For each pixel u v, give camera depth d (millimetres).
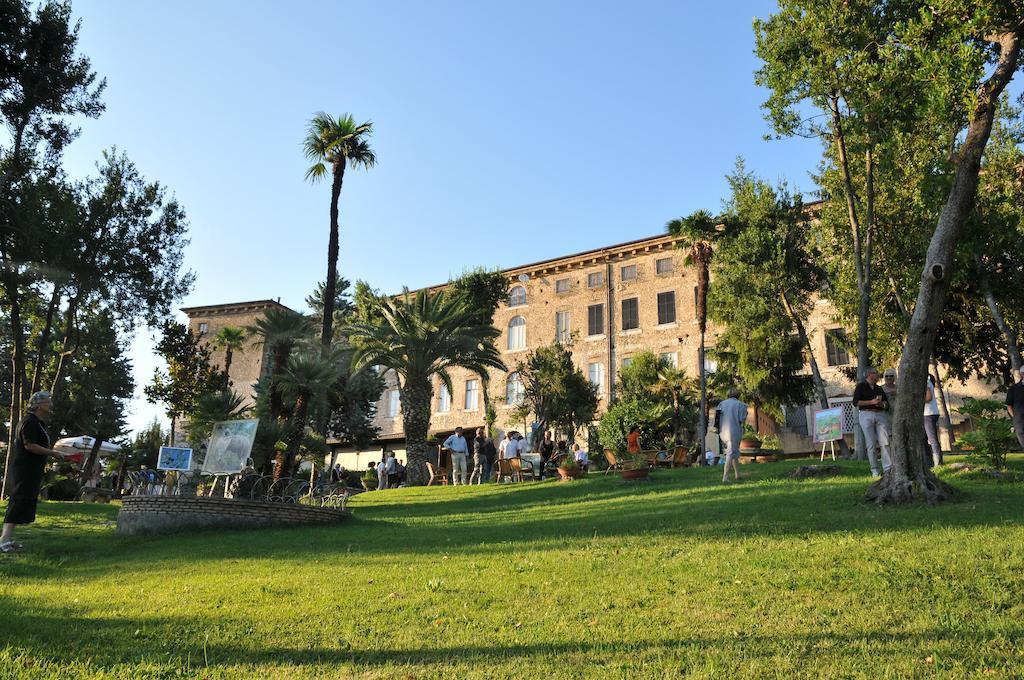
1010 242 19828
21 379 20359
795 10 16609
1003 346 24484
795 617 4211
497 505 14711
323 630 4426
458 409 50125
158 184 23422
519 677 3385
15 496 8500
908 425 8820
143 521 11148
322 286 55719
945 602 4379
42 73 20578
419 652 3893
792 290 29266
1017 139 21578
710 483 13328
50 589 6355
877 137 16125
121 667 3633
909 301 22109
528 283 50938
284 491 14711
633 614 4500
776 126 17375
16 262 20281
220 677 3504
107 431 40281
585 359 47156
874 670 3240
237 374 50250
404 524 11953
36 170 21625
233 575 6852
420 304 27750
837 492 9914
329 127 28609
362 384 45750
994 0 8688
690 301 44469
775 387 30656
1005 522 6777
